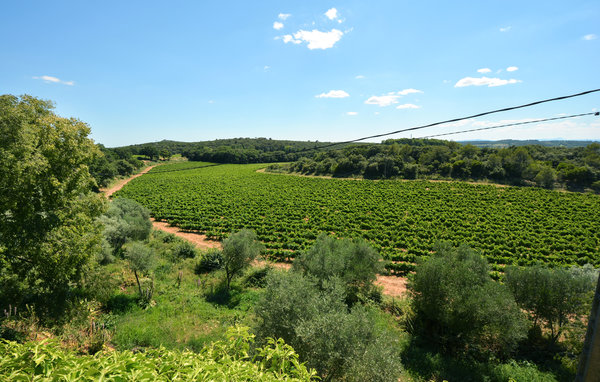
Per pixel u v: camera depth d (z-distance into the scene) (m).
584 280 13.27
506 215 47.22
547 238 36.09
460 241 35.28
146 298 16.42
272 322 9.71
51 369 2.35
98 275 13.46
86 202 13.00
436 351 13.28
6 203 9.94
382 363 8.02
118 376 2.30
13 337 9.70
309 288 11.02
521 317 12.56
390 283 23.47
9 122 9.71
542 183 67.94
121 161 93.31
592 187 64.12
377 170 82.69
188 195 67.06
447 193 62.91
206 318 14.82
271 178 93.25
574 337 13.05
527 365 12.09
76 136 12.41
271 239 35.84
